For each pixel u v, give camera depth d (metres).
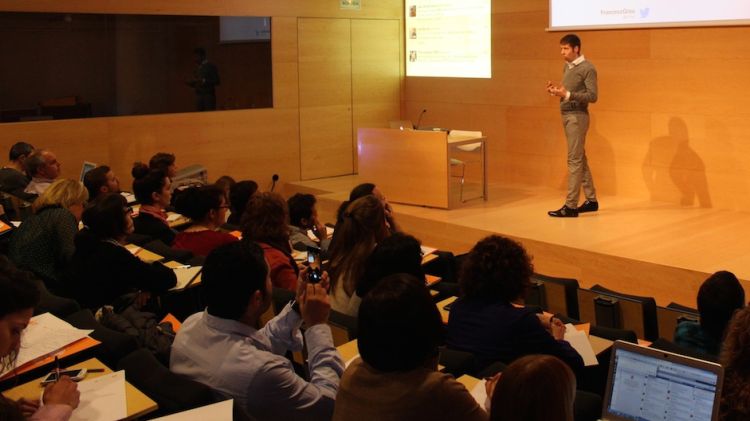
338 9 9.74
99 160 8.27
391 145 7.93
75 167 8.12
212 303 2.23
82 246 3.73
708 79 7.26
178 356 2.28
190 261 4.19
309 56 9.61
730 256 5.71
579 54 6.93
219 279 2.20
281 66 9.41
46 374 2.63
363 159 8.17
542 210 7.56
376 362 1.68
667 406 2.13
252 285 2.21
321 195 8.95
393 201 8.03
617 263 5.83
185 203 4.48
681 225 6.76
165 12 8.45
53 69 7.87
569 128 7.08
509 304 2.77
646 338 3.67
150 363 2.38
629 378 2.20
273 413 2.17
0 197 6.33
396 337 1.65
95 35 8.08
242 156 9.29
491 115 9.37
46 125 7.88
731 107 7.13
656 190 7.82
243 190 5.29
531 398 1.43
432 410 1.63
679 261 5.62
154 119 8.57
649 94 7.73
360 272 3.29
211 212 4.50
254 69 9.22
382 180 8.07
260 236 3.84
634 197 8.02
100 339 2.76
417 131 7.71
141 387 2.30
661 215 7.17
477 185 9.13
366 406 1.66
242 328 2.25
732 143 7.18
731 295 2.92
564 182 8.71
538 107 8.84
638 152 7.91
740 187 7.18
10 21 7.56
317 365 2.26
